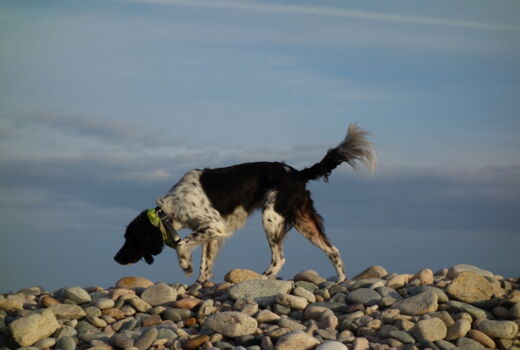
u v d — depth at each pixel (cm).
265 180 818
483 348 725
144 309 771
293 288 778
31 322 741
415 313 744
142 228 824
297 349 718
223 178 820
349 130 826
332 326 739
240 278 799
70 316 762
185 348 728
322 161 824
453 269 804
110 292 789
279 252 814
